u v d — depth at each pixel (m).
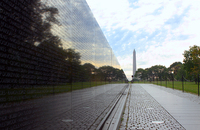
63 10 3.17
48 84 2.50
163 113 8.91
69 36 3.55
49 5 2.56
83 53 4.84
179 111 9.38
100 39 8.54
